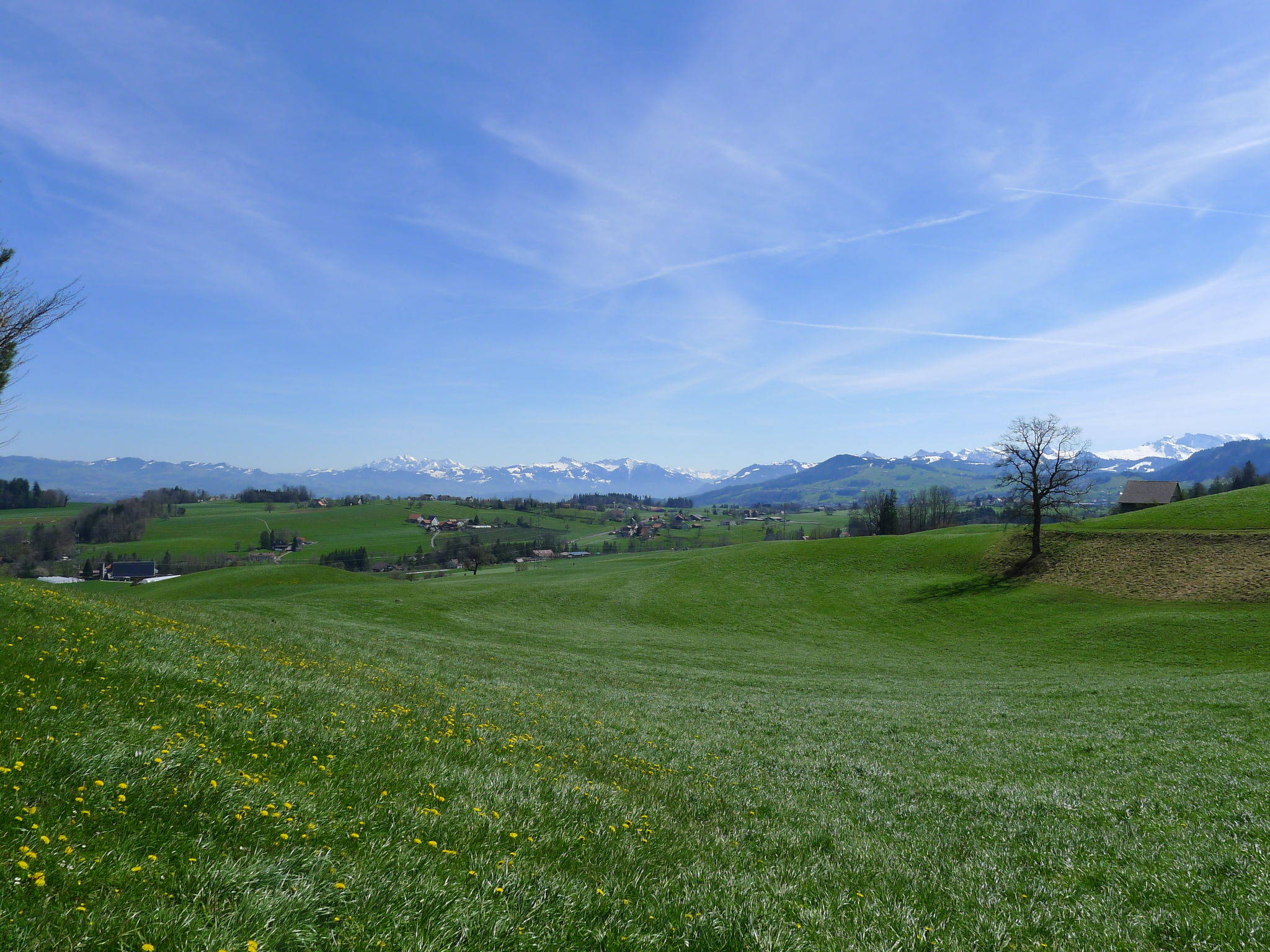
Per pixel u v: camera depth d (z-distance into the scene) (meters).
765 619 67.31
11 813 5.91
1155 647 49.28
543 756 13.30
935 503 171.62
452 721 14.73
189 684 11.77
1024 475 76.31
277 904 5.37
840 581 78.50
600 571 94.88
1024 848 10.53
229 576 84.50
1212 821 11.34
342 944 5.18
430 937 5.49
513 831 8.23
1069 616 59.84
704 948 6.10
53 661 11.01
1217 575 61.88
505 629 58.06
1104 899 8.33
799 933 6.56
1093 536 77.06
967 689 34.66
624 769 13.66
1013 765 16.73
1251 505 80.06
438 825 7.93
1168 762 16.25
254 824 6.85
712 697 30.11
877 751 18.78
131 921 4.87
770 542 99.06
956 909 8.02
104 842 5.95
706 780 14.02
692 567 86.44
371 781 9.05
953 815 12.45
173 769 7.57
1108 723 22.59
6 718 7.81
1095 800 13.09
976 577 73.94
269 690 13.04
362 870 6.30
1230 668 42.78
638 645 54.00
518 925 5.90
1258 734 19.03
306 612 55.19
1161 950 7.04
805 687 35.22
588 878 7.46
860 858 9.77
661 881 7.66
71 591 28.84
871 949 6.45
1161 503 129.75
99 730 7.96
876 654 53.31
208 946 4.70
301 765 9.09
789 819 11.69
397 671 24.05
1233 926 7.28
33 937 4.52
